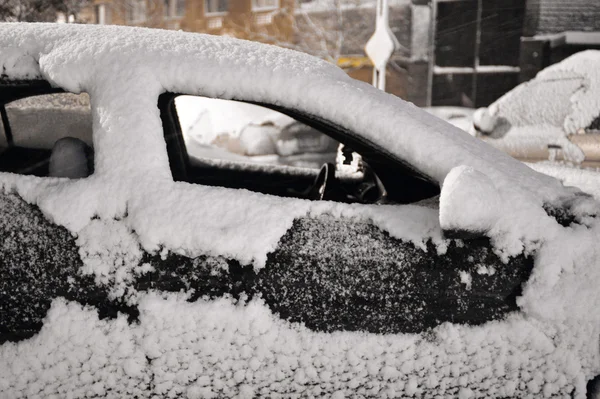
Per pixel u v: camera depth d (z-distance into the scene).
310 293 1.99
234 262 1.99
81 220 2.04
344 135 2.20
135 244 2.01
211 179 3.65
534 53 15.43
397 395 2.00
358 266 2.01
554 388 1.98
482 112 7.63
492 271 2.01
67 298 2.01
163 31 2.39
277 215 2.03
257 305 1.98
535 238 2.01
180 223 2.00
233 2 22.17
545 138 7.22
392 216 2.06
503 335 1.98
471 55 16.69
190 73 2.18
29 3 10.38
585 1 14.91
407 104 2.44
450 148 2.12
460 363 1.99
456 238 1.92
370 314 2.00
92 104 2.16
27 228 2.06
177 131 2.88
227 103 10.20
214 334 1.97
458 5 16.69
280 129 9.56
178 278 1.99
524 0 15.70
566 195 2.15
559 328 1.97
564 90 7.30
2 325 2.02
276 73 2.21
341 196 2.98
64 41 2.26
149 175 2.06
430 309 2.00
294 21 19.78
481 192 1.86
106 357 1.99
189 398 1.99
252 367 1.98
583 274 1.99
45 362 2.00
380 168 2.39
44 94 2.30
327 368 1.98
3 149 2.51
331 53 18.86
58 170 2.39
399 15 17.38
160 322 1.98
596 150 6.91
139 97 2.13
